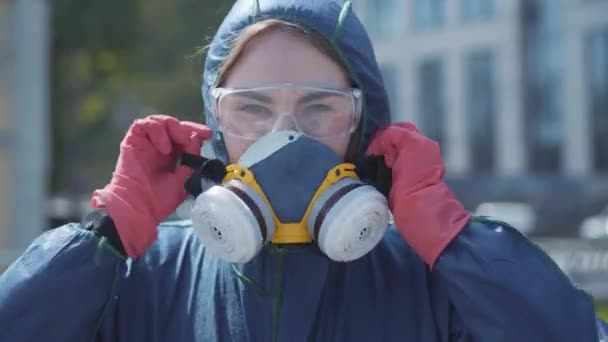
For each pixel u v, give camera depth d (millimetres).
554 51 24906
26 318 1739
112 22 15492
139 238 1796
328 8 1836
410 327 1817
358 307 1820
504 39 25703
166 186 1878
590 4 24078
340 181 1767
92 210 1829
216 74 1882
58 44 15703
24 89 8523
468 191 23547
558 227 17266
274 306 1792
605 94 24047
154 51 16516
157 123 1879
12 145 8500
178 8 15969
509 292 1737
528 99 25375
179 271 1876
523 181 23000
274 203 1744
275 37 1799
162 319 1833
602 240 8547
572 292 1780
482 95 26531
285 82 1781
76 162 18609
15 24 8484
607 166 23922
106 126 19203
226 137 1844
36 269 1756
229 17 1896
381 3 29359
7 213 8500
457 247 1771
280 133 1761
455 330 1832
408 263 1881
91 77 17703
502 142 25875
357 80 1857
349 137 1884
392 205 1826
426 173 1823
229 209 1713
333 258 1756
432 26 27891
